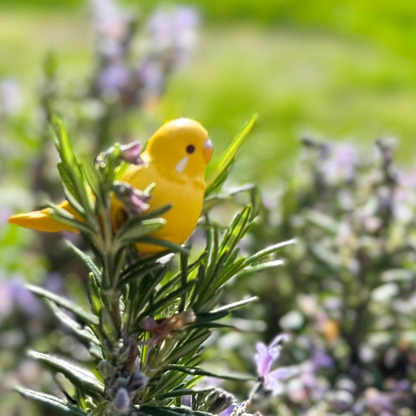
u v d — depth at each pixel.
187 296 0.57
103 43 1.17
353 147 1.01
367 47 4.04
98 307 0.56
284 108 2.81
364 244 0.80
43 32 3.89
